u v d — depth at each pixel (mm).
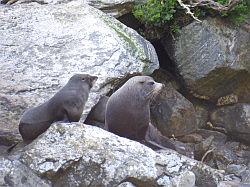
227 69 31078
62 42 28578
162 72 33000
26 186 19469
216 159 30297
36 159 19531
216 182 21891
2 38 28656
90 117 25812
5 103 24906
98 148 19672
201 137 31547
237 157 30703
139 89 23453
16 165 19672
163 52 33531
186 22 31984
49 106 21547
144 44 29688
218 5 30844
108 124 23906
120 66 27641
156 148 23953
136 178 19344
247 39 31594
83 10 30734
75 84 21688
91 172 19391
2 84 25859
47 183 19344
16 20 30047
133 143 20203
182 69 31781
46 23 29812
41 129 21641
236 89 32281
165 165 20031
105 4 32375
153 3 32000
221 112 32500
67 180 19406
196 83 31641
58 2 32344
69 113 21234
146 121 23719
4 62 27281
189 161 21516
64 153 19531
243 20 31750
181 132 31359
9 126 24234
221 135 32156
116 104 23578
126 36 29547
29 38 28797
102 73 27031
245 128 31844
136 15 32250
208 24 31547
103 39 28719
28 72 26828
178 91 32781
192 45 31594
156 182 19578
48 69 27109
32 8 31078
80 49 28188
